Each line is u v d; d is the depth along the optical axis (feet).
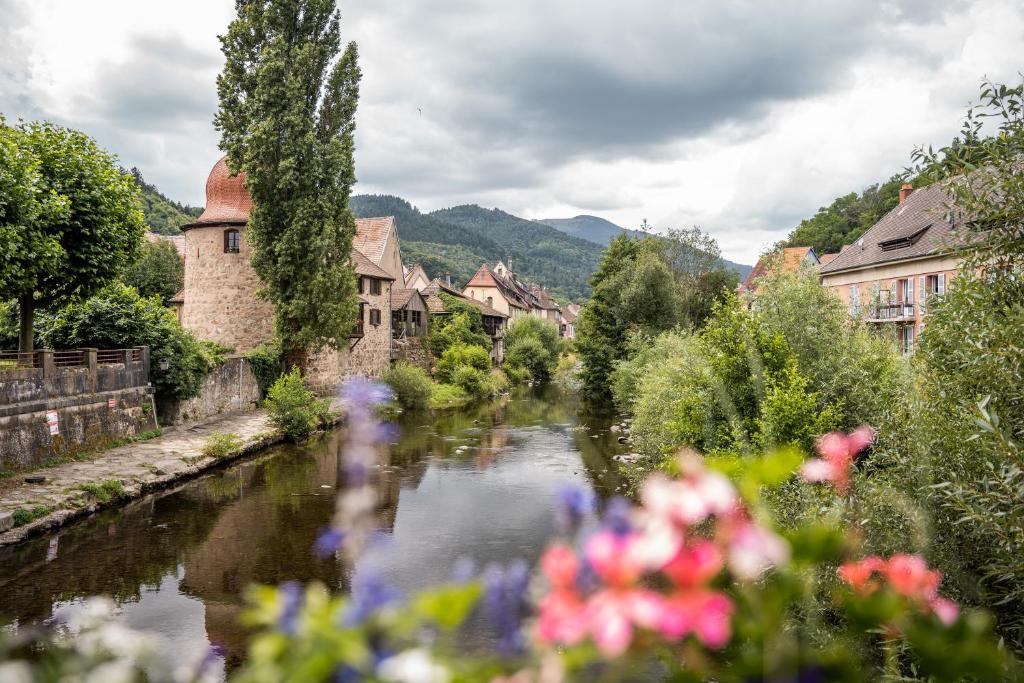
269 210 96.37
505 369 176.35
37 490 47.11
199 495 53.47
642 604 2.72
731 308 39.17
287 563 38.37
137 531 43.96
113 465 56.44
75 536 42.55
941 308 20.65
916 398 19.58
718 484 3.12
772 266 42.52
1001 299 19.49
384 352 137.69
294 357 102.17
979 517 13.74
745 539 3.27
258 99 93.97
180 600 32.83
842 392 35.29
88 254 59.47
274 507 50.21
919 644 3.60
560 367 215.92
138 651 7.02
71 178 58.85
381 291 136.87
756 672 3.35
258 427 79.87
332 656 3.20
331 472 62.59
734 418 29.96
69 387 58.85
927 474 15.88
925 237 92.02
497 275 284.00
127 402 67.97
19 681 5.72
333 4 98.94
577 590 3.00
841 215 249.14
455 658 3.67
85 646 6.71
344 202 100.27
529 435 87.15
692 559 2.90
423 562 38.96
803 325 38.45
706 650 3.47
